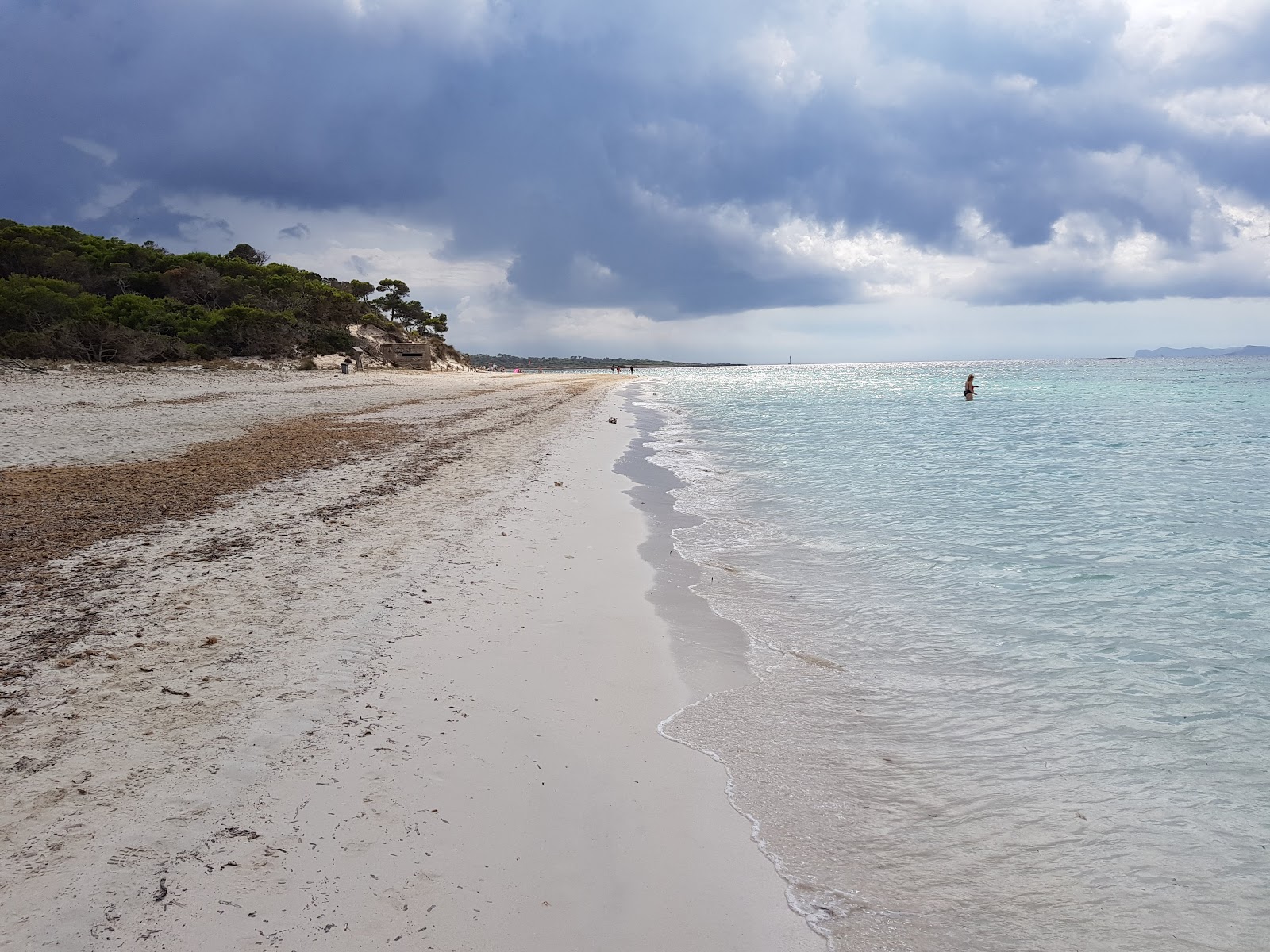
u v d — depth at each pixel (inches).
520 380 2888.8
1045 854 142.3
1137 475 626.8
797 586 312.8
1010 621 272.8
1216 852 143.6
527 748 166.7
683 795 155.7
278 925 107.0
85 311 1732.3
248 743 155.0
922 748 181.3
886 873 134.9
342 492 436.8
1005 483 583.8
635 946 112.3
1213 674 226.8
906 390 2635.3
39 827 124.4
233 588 255.1
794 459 738.8
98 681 181.0
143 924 104.5
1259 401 1692.9
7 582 253.9
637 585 301.3
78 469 481.7
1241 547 382.0
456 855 127.7
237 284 2534.5
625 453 765.3
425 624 232.2
